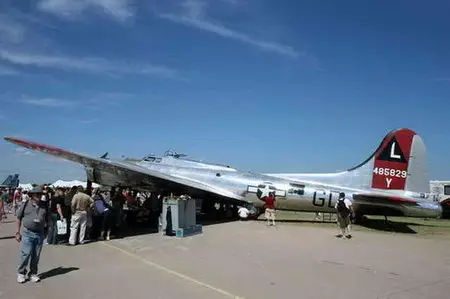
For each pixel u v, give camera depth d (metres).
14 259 9.91
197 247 12.07
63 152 17.20
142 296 6.70
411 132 19.61
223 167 22.12
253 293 6.97
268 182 20.72
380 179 19.73
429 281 8.05
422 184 19.34
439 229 18.34
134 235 14.64
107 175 19.80
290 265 9.53
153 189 21.25
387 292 7.16
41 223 7.70
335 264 9.71
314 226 18.53
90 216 13.20
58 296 6.68
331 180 20.36
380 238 14.59
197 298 6.60
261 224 19.11
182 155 23.17
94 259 10.00
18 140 17.44
